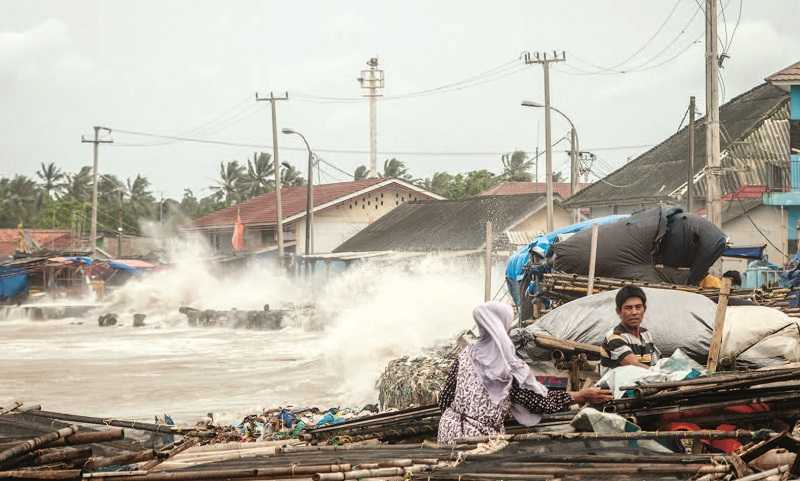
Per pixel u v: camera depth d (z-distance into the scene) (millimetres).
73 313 105875
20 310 105188
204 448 17703
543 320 21344
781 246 72250
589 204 90812
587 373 18844
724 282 17141
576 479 11156
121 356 62031
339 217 125438
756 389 13859
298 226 124312
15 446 12320
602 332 20438
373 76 151125
